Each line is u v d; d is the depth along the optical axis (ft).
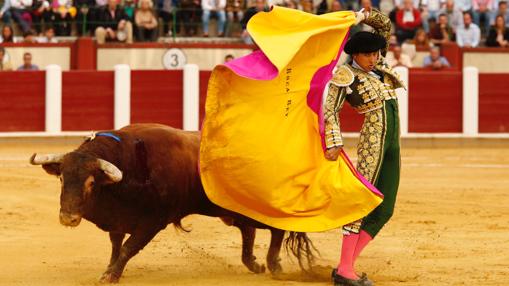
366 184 33.35
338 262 41.88
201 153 34.81
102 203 34.32
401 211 58.65
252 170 34.65
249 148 34.47
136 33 108.47
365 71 33.78
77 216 32.58
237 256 43.09
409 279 36.73
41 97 99.35
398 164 34.30
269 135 34.37
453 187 70.33
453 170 80.84
